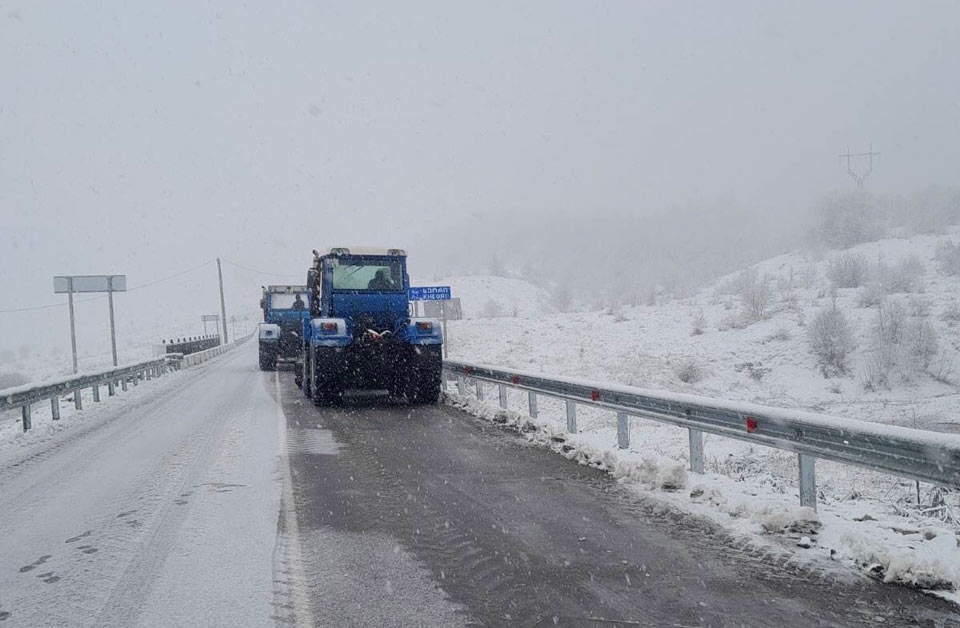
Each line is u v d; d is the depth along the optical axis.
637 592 4.61
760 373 25.88
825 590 4.56
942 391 23.31
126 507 7.14
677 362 26.31
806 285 42.44
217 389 20.66
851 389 24.19
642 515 6.36
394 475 8.28
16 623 4.38
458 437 10.91
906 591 4.51
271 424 12.75
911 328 25.20
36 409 18.59
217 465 9.12
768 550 5.32
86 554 5.67
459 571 5.08
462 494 7.30
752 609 4.30
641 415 8.55
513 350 28.98
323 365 14.81
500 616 4.29
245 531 6.16
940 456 4.81
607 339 31.36
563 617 4.25
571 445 9.43
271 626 4.22
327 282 15.52
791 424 6.12
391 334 15.20
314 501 7.14
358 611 4.41
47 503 7.45
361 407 15.01
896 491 8.55
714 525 5.99
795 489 7.44
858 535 5.25
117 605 4.61
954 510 6.36
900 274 36.97
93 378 17.56
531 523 6.21
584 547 5.53
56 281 24.31
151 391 20.86
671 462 7.36
